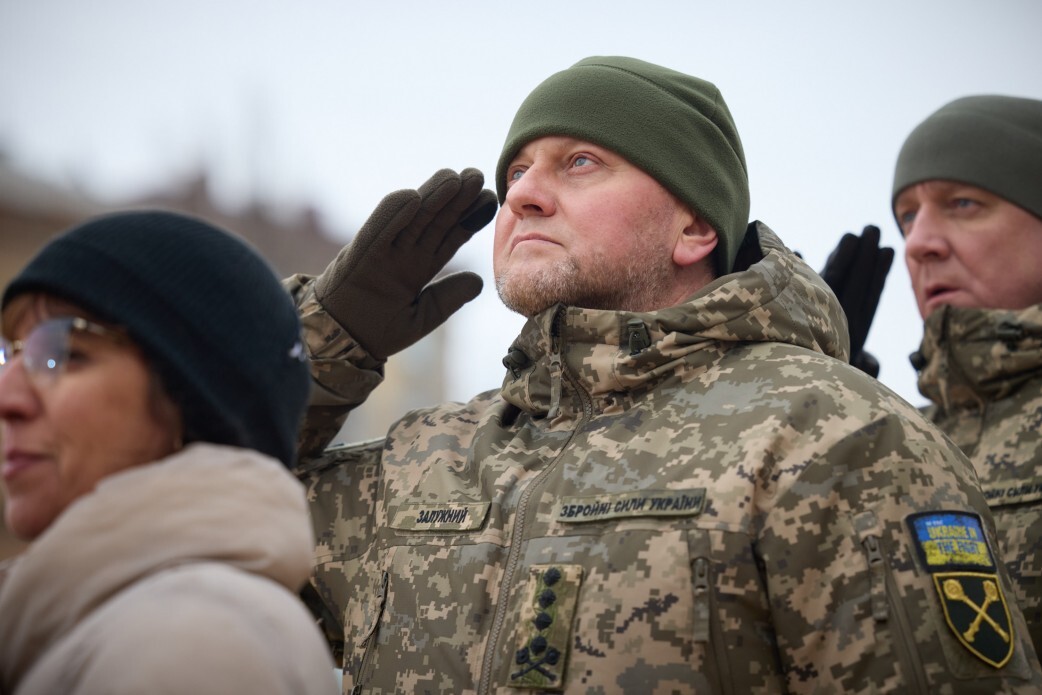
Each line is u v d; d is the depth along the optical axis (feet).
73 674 3.34
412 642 6.45
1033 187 9.00
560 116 7.35
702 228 7.54
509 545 6.42
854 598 5.57
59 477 4.01
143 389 4.03
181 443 4.11
